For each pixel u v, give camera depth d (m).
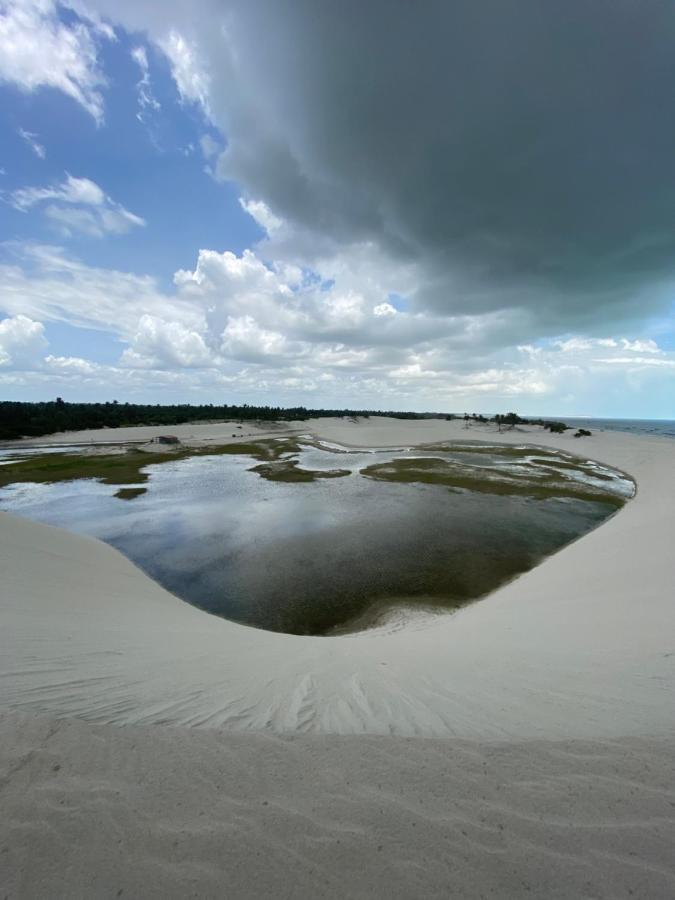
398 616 10.27
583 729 3.04
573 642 6.35
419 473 34.50
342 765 2.45
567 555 14.39
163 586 12.70
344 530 18.14
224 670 4.86
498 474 34.34
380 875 1.81
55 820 2.00
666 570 9.99
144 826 1.99
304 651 6.42
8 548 11.09
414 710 3.53
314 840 1.96
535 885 1.79
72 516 21.36
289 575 13.28
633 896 1.74
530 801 2.21
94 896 1.69
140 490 27.97
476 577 13.02
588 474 35.22
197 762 2.43
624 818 2.10
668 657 5.13
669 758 2.55
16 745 2.48
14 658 4.49
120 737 2.64
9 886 1.71
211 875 1.79
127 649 5.50
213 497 25.62
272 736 2.71
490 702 3.79
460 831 2.02
